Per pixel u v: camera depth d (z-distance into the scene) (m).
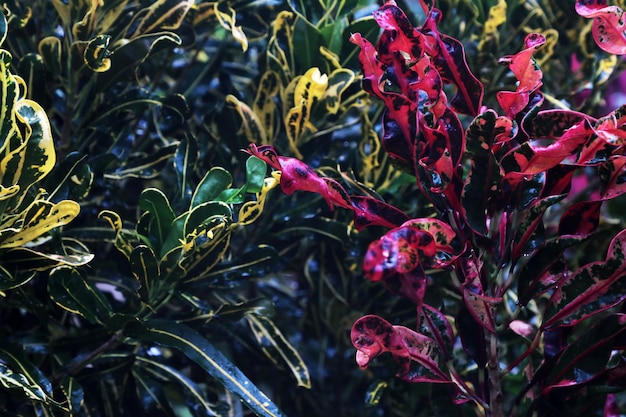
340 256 1.65
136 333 1.40
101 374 1.47
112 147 1.54
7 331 1.51
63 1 1.53
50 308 1.51
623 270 1.30
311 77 1.45
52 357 1.47
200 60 1.81
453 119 1.30
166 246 1.39
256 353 1.61
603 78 1.67
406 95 1.34
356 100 1.55
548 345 1.38
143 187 1.68
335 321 1.72
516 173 1.30
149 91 1.51
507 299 1.66
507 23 1.70
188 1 1.47
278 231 1.58
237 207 1.46
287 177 1.28
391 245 1.22
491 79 1.66
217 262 1.42
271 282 1.93
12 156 1.27
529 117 1.32
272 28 1.60
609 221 1.66
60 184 1.39
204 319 1.47
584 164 1.32
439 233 1.25
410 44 1.30
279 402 1.74
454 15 1.75
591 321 1.71
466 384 1.44
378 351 1.28
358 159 1.59
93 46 1.38
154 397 1.50
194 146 1.49
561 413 1.38
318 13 1.59
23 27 1.52
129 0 1.60
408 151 1.35
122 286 1.53
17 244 1.30
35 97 1.47
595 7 1.29
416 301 1.32
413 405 1.66
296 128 1.49
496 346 1.35
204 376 1.60
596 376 1.35
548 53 1.63
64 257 1.30
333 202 1.31
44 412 1.39
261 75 1.61
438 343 1.36
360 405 1.75
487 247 1.33
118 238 1.38
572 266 1.68
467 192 1.31
